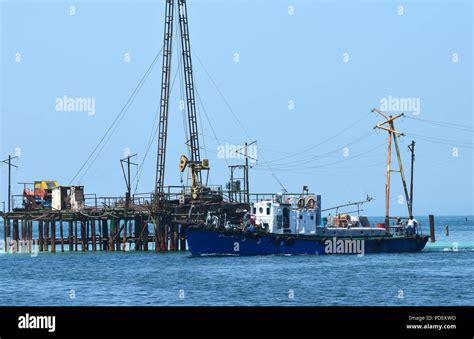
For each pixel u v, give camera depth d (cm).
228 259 18738
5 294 14538
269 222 19225
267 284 14962
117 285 15325
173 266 17825
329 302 13175
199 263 18112
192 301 13312
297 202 19675
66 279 16500
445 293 14025
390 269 17225
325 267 17462
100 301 13512
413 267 17662
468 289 14462
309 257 19338
